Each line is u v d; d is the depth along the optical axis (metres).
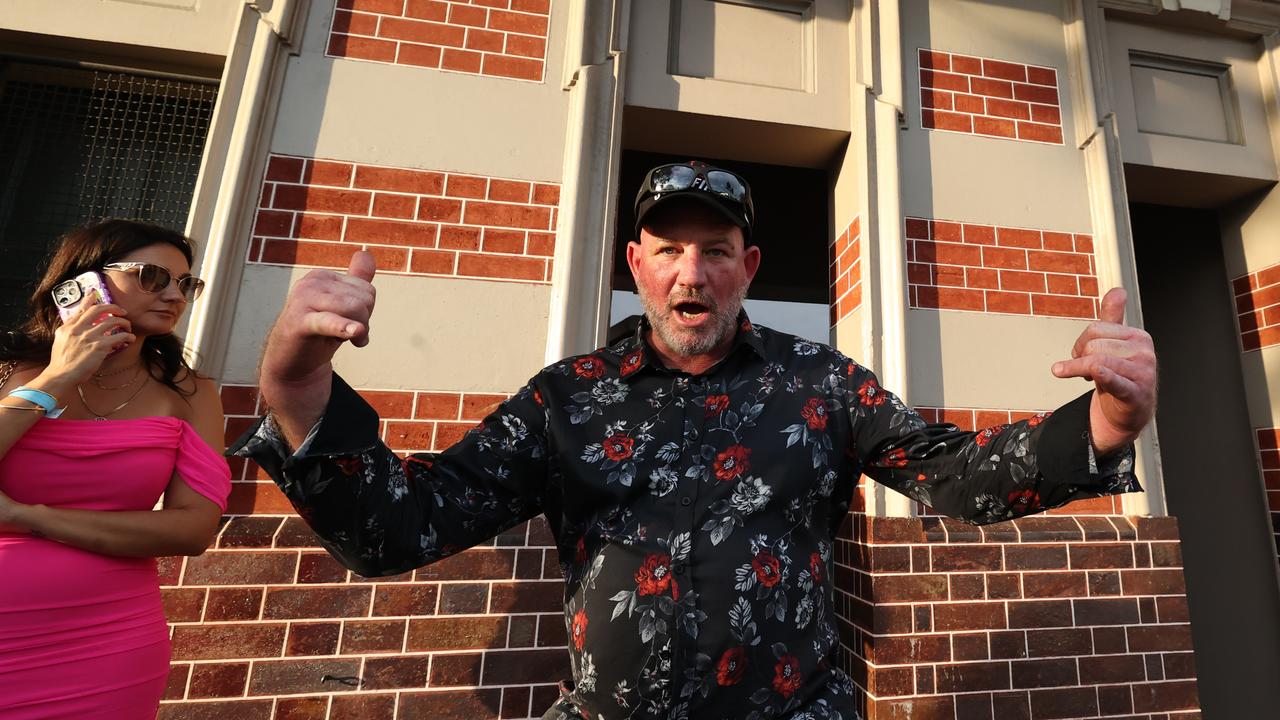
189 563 1.75
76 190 2.16
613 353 1.16
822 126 2.46
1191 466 3.04
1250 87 2.84
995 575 2.12
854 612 2.17
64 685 1.08
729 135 2.53
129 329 1.26
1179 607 2.19
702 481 0.97
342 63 2.18
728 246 1.07
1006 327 2.37
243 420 1.89
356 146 2.13
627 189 3.80
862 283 2.31
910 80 2.54
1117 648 2.12
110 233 1.32
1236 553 2.83
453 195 2.16
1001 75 2.61
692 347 1.08
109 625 1.15
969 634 2.06
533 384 1.12
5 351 1.26
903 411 1.03
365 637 1.80
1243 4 2.80
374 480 0.77
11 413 1.11
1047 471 0.78
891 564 2.08
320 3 2.21
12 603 1.06
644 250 1.11
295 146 2.09
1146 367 0.67
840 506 1.09
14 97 2.19
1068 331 2.41
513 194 2.19
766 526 0.95
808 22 2.55
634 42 2.40
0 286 2.04
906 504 2.15
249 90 2.07
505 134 2.23
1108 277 2.46
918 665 2.02
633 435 1.02
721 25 2.50
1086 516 2.27
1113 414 0.71
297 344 0.64
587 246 2.18
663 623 0.89
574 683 0.98
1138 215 3.43
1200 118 2.79
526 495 1.05
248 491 1.84
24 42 2.16
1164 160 2.69
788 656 0.90
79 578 1.12
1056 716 2.05
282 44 2.15
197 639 1.72
